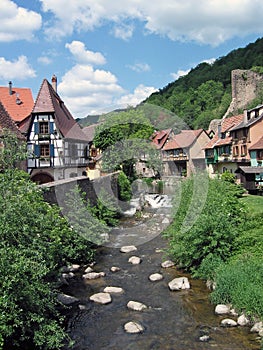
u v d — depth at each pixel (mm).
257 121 31375
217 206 13219
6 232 6832
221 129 39938
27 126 29922
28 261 6555
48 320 7457
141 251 15367
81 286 11391
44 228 8250
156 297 10375
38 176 29422
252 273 9844
